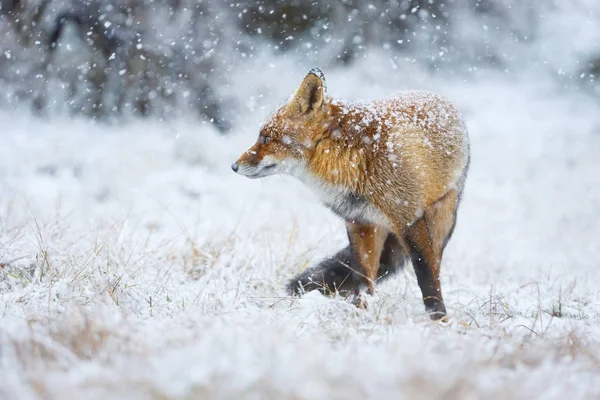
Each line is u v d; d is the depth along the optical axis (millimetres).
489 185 21688
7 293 8953
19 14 24219
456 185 10094
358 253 10062
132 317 7926
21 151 20609
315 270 10711
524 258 15664
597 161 23906
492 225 18297
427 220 9539
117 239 11617
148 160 20547
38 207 16047
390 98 10000
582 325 8805
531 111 30938
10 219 14266
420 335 6980
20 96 24688
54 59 24516
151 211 16578
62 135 22500
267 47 30000
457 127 10102
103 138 22547
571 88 34812
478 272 13719
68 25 24438
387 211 9430
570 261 15445
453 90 32562
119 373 5242
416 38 32500
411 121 9508
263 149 9859
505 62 35594
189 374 5070
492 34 35344
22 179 18453
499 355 6609
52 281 9273
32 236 11711
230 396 4816
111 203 17219
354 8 31422
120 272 9766
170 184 18938
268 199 18531
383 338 7324
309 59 30484
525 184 21781
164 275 10250
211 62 25297
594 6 37156
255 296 9664
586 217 18969
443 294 11039
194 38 25359
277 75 27875
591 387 5711
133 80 24406
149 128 23562
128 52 24312
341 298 10148
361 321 8406
